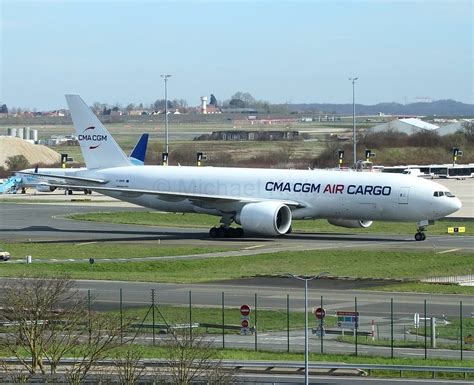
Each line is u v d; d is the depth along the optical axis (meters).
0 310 81.12
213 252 128.50
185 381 63.84
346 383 70.62
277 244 134.38
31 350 70.25
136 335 78.25
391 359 76.44
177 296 100.62
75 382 65.06
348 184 134.88
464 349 80.44
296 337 84.38
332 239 139.50
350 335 84.94
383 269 116.50
